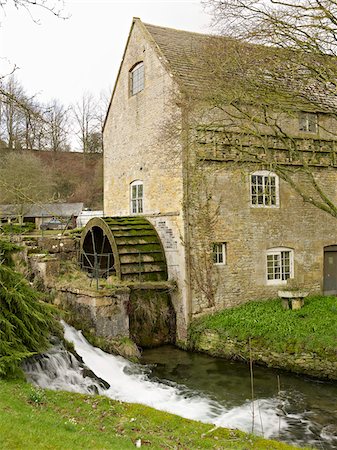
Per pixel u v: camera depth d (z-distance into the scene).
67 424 5.94
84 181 44.69
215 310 13.87
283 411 9.09
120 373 10.98
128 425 6.61
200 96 12.79
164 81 14.65
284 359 11.32
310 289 15.55
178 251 13.77
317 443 7.77
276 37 9.97
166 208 14.50
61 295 13.35
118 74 18.19
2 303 8.61
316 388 10.30
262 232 14.73
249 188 14.55
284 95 10.93
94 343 11.76
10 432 5.20
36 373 8.74
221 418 8.72
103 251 17.09
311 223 15.60
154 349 13.49
